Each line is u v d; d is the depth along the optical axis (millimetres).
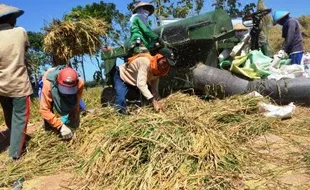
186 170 3830
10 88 4922
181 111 5266
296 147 4582
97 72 8297
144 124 4520
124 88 6117
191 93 7332
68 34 5730
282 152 4430
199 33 6949
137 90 6172
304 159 4164
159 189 3633
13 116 5035
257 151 4445
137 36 6535
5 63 4914
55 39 5684
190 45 7301
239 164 4004
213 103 5895
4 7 5051
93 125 5363
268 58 7113
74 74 4938
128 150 4230
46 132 5387
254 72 6914
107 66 8078
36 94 8531
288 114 5602
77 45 5816
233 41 7750
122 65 6227
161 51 6176
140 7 6742
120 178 3920
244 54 7434
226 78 6758
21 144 5016
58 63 5828
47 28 5840
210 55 7266
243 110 5535
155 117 4703
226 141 4375
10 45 4922
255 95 6070
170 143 4152
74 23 5777
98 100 8648
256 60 7023
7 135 6750
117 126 4664
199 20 6965
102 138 4547
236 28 7996
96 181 4035
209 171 3799
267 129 5141
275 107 5684
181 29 7074
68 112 5262
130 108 5918
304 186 3592
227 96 6793
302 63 7758
